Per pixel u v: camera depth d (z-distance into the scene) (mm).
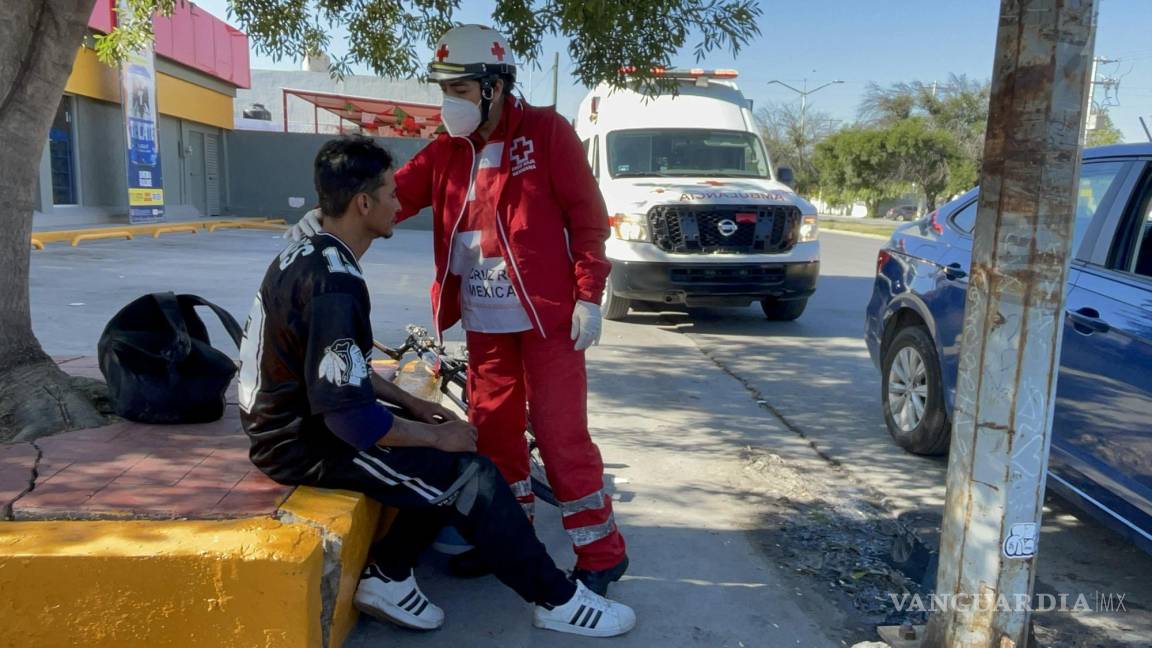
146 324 3406
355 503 2689
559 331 3025
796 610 3271
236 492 2727
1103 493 3512
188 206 22578
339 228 2709
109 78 17312
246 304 9062
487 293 3102
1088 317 3666
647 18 4523
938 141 50812
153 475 2838
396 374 4629
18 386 3336
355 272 2570
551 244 2994
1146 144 3961
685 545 3814
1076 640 3189
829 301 12172
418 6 5316
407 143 22875
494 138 3033
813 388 6793
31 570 2287
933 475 4820
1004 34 2430
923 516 4227
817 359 7926
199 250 14477
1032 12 2354
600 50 4773
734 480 4668
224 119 24062
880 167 53875
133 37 6824
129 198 17438
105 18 16422
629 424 5645
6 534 2379
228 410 3617
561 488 3092
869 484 4660
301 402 2660
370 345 2602
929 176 51969
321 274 2508
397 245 17750
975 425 2572
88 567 2301
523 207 2973
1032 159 2395
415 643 2918
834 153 57938
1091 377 3598
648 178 9586
